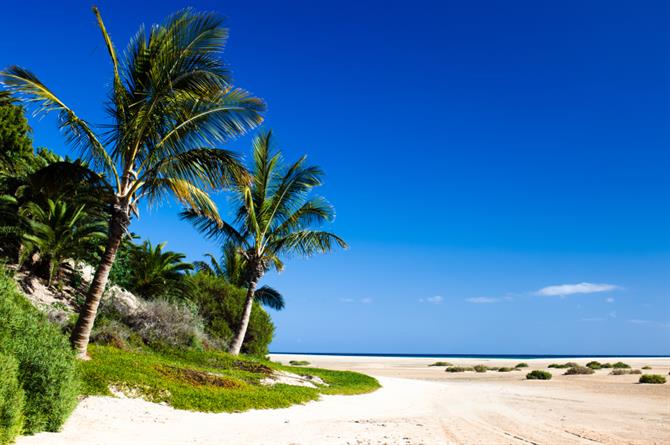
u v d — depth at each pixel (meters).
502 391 22.33
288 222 23.69
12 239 17.17
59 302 16.86
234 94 14.20
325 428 9.43
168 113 13.33
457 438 8.59
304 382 18.62
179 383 12.13
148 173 13.26
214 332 24.78
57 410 6.89
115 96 13.02
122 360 13.02
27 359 6.83
